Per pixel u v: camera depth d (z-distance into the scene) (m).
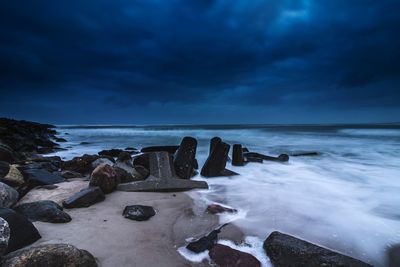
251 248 3.99
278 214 5.51
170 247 3.88
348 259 3.37
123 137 32.06
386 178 9.51
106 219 4.74
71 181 7.39
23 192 6.07
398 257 3.98
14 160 9.79
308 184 8.44
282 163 12.45
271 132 42.72
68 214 4.84
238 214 5.42
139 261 3.47
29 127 34.47
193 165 9.63
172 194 6.75
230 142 24.48
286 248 3.63
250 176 9.59
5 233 2.99
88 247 3.71
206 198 6.61
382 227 4.97
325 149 18.73
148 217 4.95
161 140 26.98
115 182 6.72
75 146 21.42
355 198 6.88
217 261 3.51
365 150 17.97
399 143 22.61
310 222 5.14
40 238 3.85
